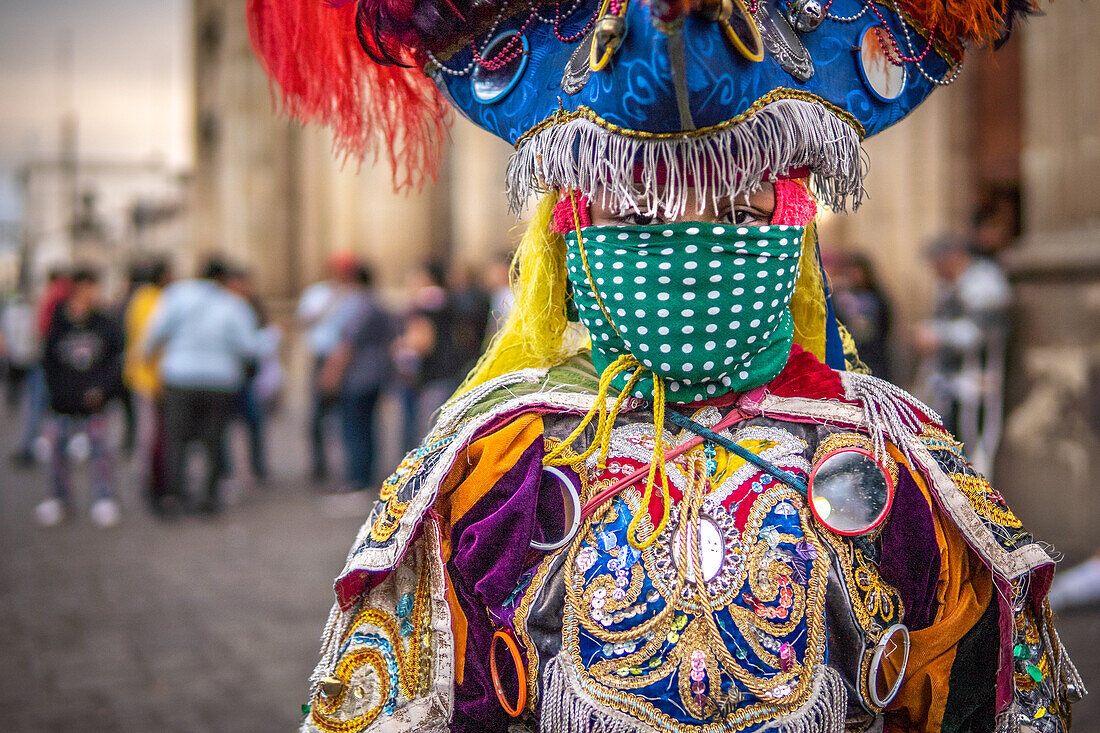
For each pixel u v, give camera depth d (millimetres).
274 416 15125
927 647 1306
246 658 4227
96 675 4027
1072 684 1412
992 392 5523
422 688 1310
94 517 7582
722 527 1249
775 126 1158
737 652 1213
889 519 1307
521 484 1293
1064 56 5508
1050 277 5512
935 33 1312
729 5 1088
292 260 17875
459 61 1326
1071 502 5371
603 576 1242
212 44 21250
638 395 1296
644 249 1208
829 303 1454
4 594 5277
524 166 1281
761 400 1313
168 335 7523
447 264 15477
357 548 1345
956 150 10266
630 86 1120
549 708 1235
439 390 8172
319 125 1559
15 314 12938
